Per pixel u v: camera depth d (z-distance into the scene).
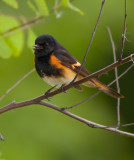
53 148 11.22
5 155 10.80
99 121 12.95
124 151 13.75
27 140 11.09
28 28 8.20
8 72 12.28
